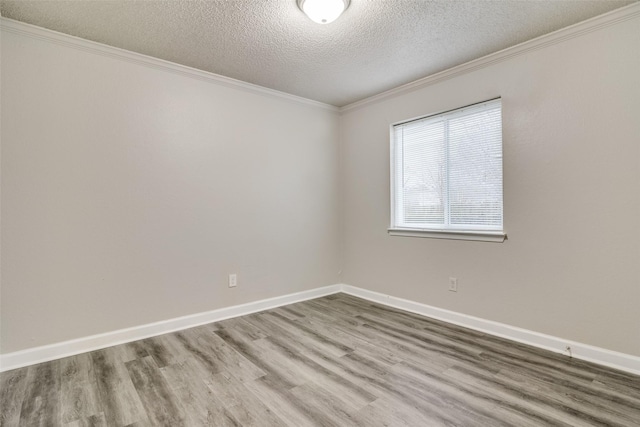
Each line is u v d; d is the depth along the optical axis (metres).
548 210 2.48
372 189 3.86
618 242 2.18
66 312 2.45
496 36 2.46
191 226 3.05
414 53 2.73
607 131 2.21
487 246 2.83
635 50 2.10
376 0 2.02
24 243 2.30
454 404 1.80
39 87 2.34
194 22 2.26
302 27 2.33
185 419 1.70
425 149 3.39
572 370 2.15
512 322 2.68
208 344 2.62
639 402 1.80
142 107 2.78
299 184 3.85
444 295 3.15
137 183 2.76
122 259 2.69
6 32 2.23
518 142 2.63
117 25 2.29
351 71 3.08
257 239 3.50
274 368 2.22
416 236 3.39
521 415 1.70
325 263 4.11
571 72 2.35
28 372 2.18
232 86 3.30
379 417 1.70
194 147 3.06
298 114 3.84
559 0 2.04
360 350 2.50
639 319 2.10
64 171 2.44
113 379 2.09
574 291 2.36
